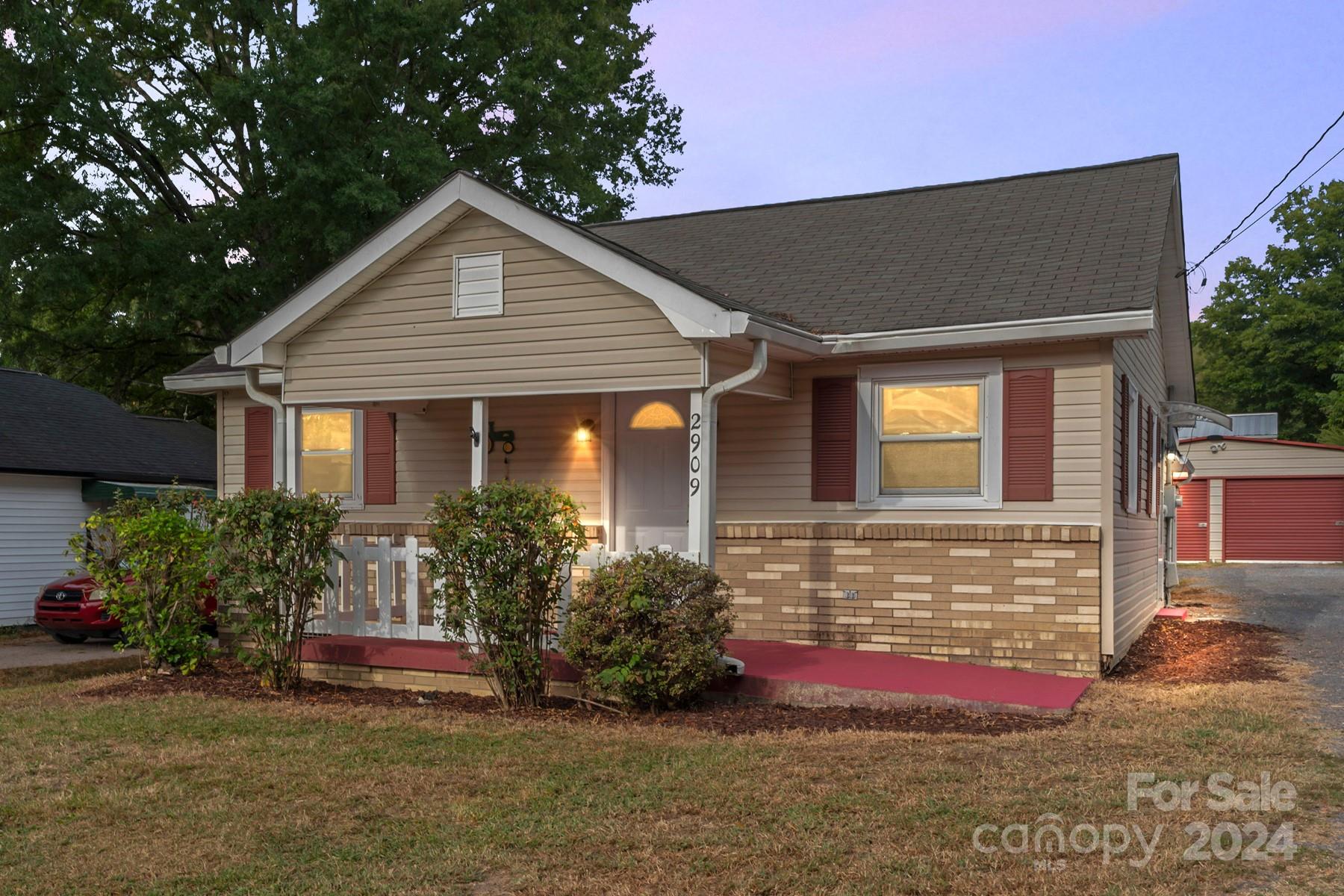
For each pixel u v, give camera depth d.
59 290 24.83
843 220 14.14
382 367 10.76
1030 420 10.15
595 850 5.52
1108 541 9.81
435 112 26.47
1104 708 8.43
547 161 28.23
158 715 8.95
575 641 8.52
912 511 10.62
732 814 5.97
